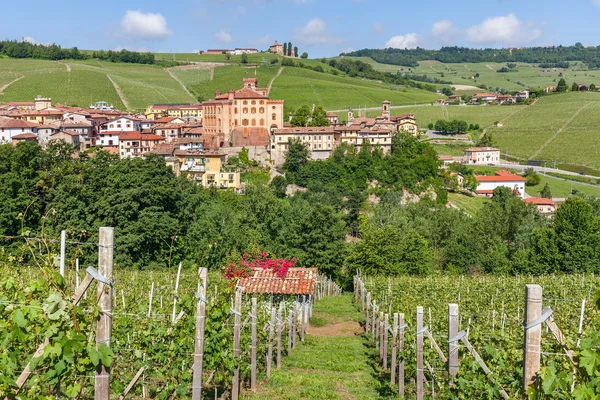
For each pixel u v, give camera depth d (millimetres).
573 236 67812
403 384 22344
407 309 32594
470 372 14617
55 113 159125
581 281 46812
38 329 10250
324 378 25250
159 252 60375
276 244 71062
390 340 29344
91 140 152625
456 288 43438
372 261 67125
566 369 11961
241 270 41281
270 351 25359
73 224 56844
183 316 16609
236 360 19641
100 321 10047
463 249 74750
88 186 62156
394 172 133375
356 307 49844
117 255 57156
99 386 10312
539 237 70312
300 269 42719
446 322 24922
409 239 68938
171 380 16250
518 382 14078
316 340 35344
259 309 29000
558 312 27766
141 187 60812
